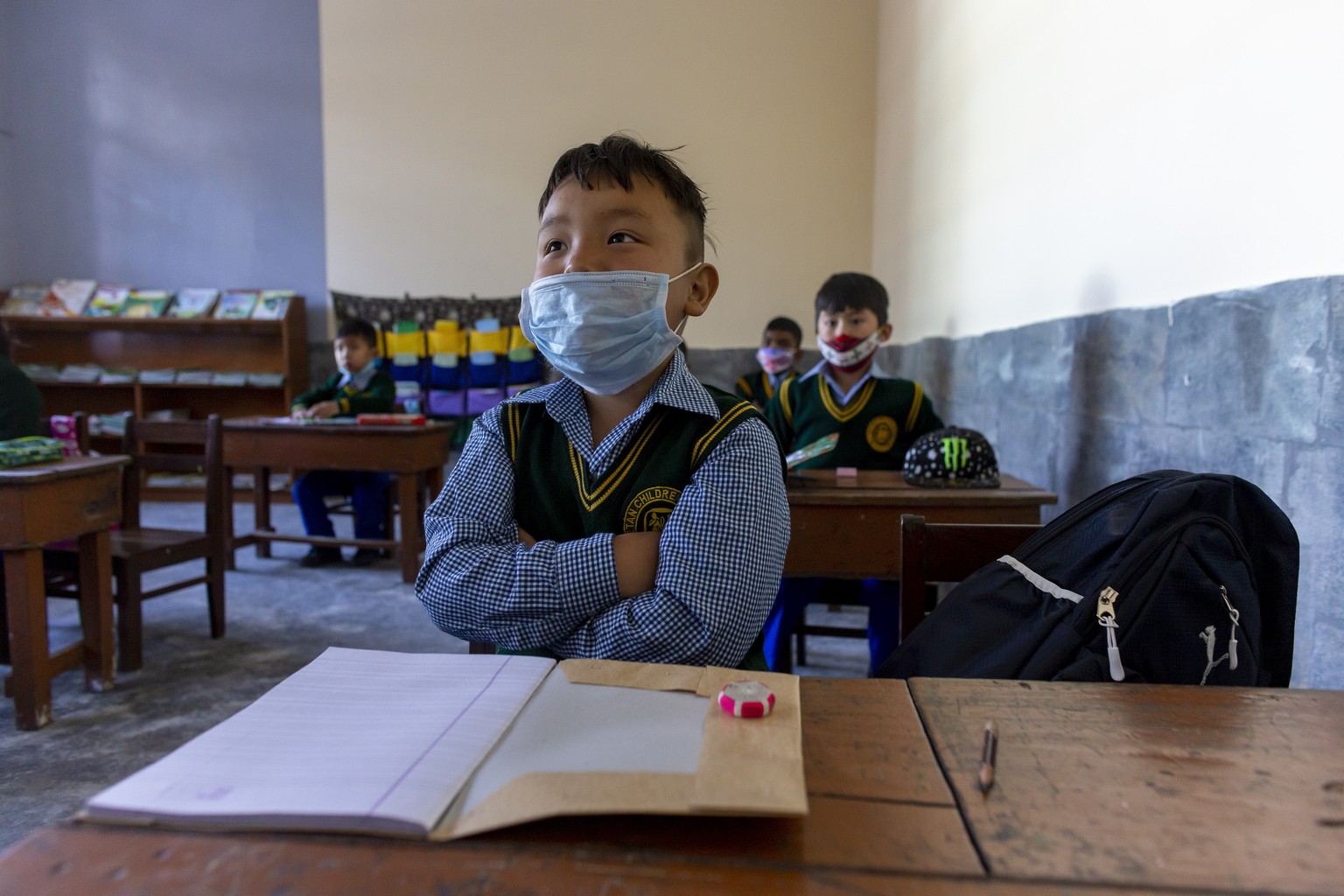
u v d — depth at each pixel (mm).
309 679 657
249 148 5969
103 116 6035
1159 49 1708
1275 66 1325
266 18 5895
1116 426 1887
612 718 587
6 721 2209
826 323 2562
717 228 5645
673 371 988
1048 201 2338
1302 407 1247
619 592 875
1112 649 912
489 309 5848
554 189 970
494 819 463
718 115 5625
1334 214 1186
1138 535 979
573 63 5715
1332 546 1186
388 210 5914
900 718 650
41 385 6148
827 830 485
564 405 1007
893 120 4852
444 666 686
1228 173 1460
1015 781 546
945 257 3580
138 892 417
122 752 2037
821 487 2031
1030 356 2477
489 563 903
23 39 6031
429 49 5816
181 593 3576
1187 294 1595
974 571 1241
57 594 2637
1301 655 1249
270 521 4715
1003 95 2771
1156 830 487
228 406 6172
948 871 446
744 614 865
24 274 6145
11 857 441
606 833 476
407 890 421
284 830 468
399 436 3748
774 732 555
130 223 6082
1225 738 614
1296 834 484
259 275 6027
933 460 2029
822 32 5531
